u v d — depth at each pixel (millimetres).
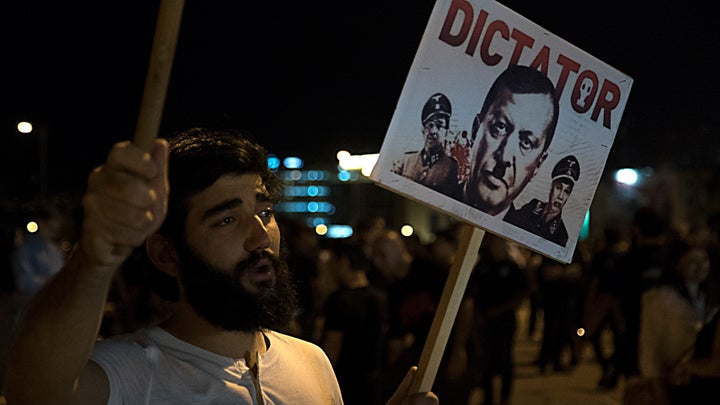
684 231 11719
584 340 10891
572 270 12062
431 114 2027
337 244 6355
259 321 1943
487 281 8977
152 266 2043
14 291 7211
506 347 9000
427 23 2018
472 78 2070
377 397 6004
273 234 2051
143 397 1812
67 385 1528
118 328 5445
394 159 1992
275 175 2152
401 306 6430
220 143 1996
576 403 9688
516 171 2133
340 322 5926
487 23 2078
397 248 7594
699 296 5355
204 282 1920
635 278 8578
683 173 23391
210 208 1933
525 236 2152
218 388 1884
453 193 2053
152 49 1356
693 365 4668
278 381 1995
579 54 2209
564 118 2199
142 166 1308
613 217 10398
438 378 6086
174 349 1908
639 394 5039
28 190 26578
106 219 1310
